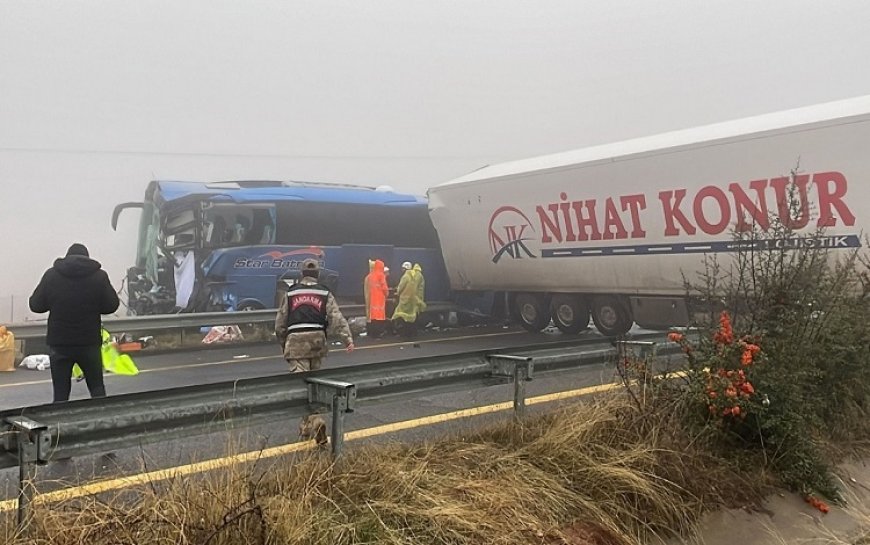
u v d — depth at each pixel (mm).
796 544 4414
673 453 4609
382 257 18141
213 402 4020
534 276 15227
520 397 5418
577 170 13516
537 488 4059
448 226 17078
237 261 16109
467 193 16281
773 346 5383
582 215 13594
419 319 17906
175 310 15875
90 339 6508
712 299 6168
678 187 11812
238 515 3061
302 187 17703
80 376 10164
